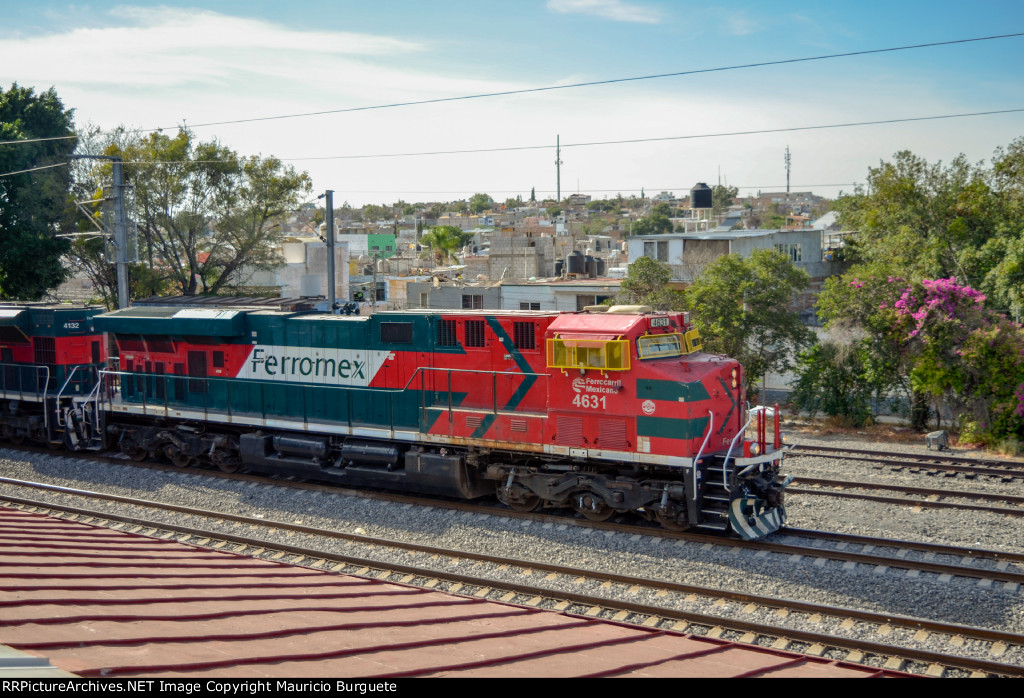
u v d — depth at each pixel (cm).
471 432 1681
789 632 1071
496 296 3969
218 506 1797
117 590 816
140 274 4156
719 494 1440
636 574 1337
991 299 3041
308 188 4406
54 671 505
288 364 1966
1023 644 1028
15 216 3894
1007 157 3725
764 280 2758
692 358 1548
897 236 3869
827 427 2641
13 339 2417
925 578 1246
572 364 1517
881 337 2577
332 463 1942
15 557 921
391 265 6869
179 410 2105
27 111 4075
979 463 2009
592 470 1573
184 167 4178
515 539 1509
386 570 1370
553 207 17012
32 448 2416
